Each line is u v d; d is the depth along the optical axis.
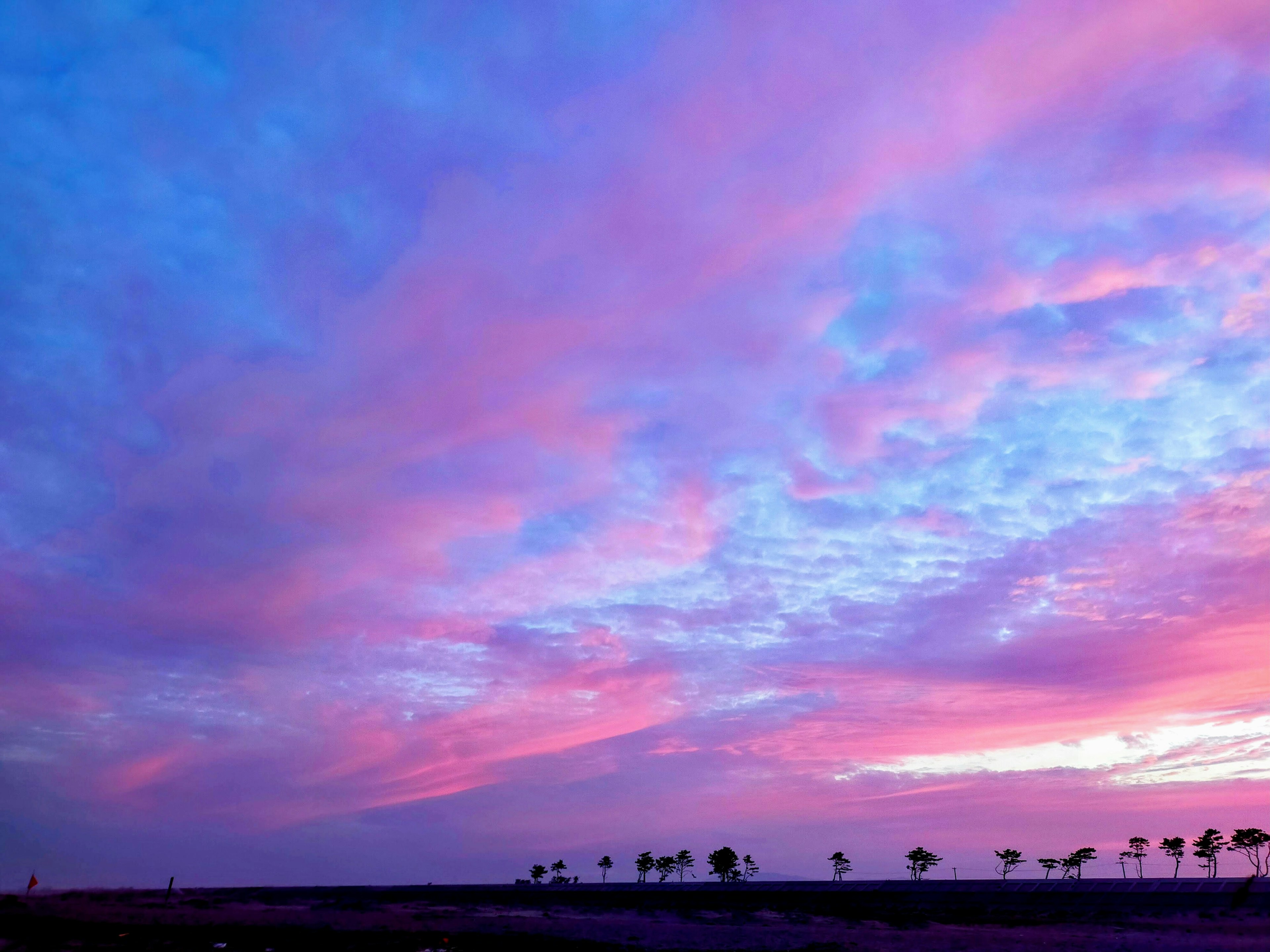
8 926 52.97
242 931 54.34
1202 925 69.56
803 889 127.12
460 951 47.16
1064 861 139.50
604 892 130.88
